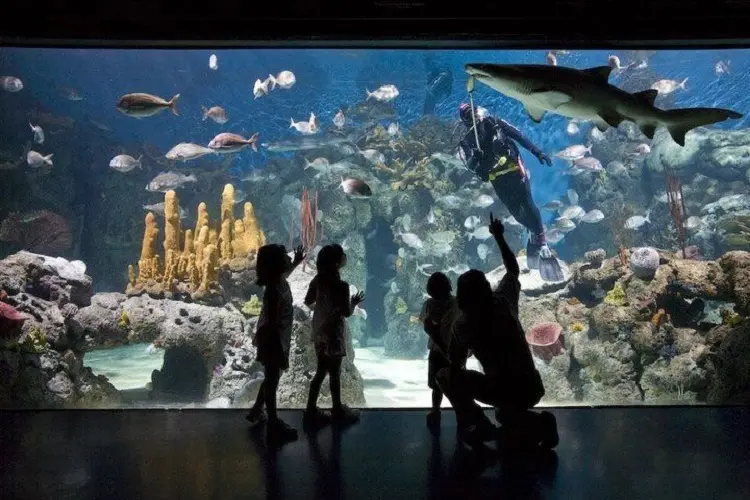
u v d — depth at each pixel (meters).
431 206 16.12
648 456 3.67
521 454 3.73
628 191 19.03
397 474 3.33
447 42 5.05
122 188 18.20
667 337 7.56
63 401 6.57
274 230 17.02
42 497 2.94
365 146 17.70
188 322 7.43
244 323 7.89
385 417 4.76
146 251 8.21
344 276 15.47
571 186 20.73
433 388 4.57
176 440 4.04
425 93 25.08
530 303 9.45
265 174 17.77
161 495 2.98
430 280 4.61
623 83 21.41
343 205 15.85
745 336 6.62
